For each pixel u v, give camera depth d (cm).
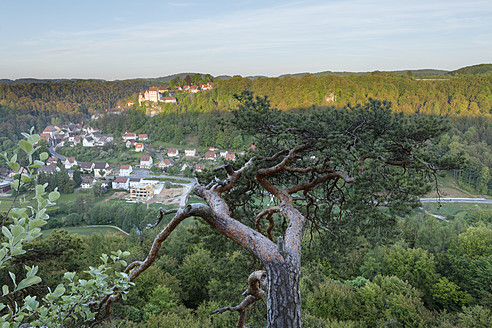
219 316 1529
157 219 413
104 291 321
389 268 3173
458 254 3275
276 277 286
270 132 732
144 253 3083
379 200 595
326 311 2152
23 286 200
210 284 2047
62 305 299
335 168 603
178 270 2739
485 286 2784
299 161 743
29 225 202
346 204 680
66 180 11444
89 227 7919
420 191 587
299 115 727
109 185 12194
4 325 226
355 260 3275
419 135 597
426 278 2986
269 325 280
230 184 511
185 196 10856
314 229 789
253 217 798
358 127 629
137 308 1988
